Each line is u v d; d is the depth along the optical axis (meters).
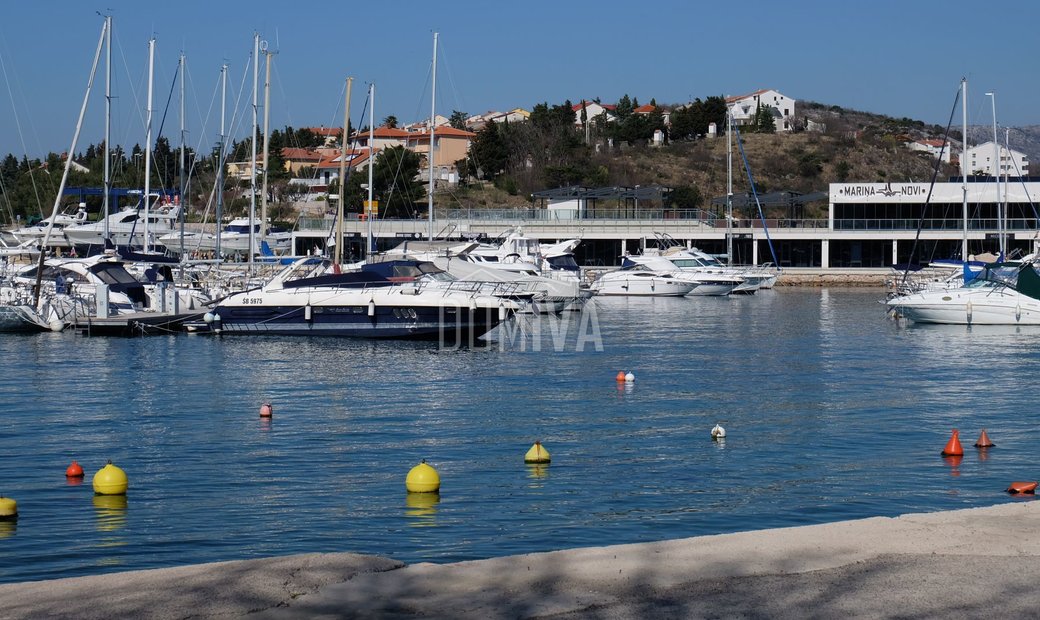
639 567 9.07
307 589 8.55
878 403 25.86
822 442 20.98
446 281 40.03
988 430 22.23
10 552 13.87
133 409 24.94
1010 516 10.84
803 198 91.94
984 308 46.00
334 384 29.03
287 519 15.39
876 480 17.78
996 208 87.06
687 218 90.06
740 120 161.25
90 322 41.03
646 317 53.53
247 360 34.03
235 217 93.00
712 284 70.94
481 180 120.19
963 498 16.53
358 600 8.27
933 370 32.12
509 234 63.62
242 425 22.91
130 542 14.32
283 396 26.92
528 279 47.72
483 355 35.94
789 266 90.56
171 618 7.91
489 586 8.62
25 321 41.34
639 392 27.78
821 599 8.23
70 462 19.30
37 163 116.31
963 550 9.51
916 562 9.12
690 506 16.09
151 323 41.28
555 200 104.38
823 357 35.72
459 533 14.62
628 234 87.50
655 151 137.88
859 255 89.56
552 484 17.47
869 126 177.38
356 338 39.44
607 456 19.67
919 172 141.12
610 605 8.15
